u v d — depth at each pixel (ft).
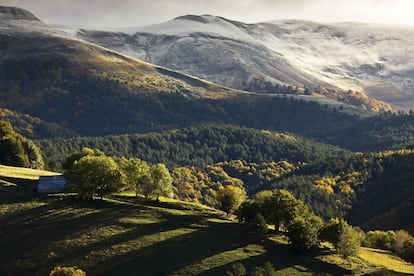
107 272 248.73
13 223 290.97
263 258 272.10
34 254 260.83
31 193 342.44
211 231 302.86
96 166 334.85
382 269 276.62
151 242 279.49
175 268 254.27
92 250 267.39
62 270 211.00
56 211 310.65
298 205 322.34
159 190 341.41
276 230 321.32
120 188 340.39
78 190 331.36
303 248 284.20
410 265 311.68
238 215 322.14
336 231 288.30
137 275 247.09
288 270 260.42
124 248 271.08
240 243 290.15
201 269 254.06
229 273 231.91
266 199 323.57
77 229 288.71
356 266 278.67
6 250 263.49
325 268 269.64
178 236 289.94
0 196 329.52
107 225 296.51
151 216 318.04
